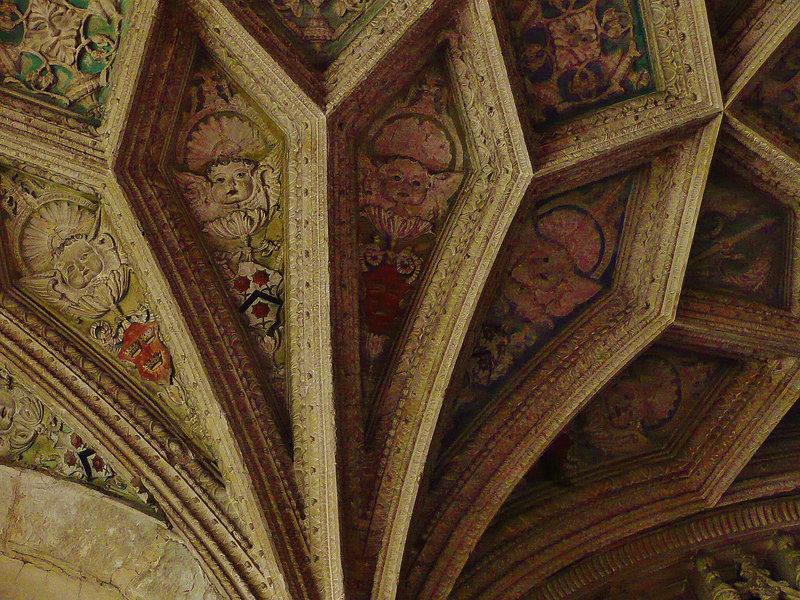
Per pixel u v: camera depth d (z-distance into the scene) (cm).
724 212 724
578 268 727
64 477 707
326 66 661
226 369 666
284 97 649
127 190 652
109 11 630
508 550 712
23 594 694
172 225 668
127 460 668
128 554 692
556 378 716
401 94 677
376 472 669
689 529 750
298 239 673
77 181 650
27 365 669
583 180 690
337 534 641
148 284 660
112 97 642
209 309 671
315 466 657
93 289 675
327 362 663
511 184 670
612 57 677
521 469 700
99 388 672
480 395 720
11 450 713
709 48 657
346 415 671
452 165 697
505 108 658
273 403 676
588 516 733
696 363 756
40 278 679
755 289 740
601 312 728
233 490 654
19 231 673
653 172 702
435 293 691
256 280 687
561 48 675
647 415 766
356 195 690
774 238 732
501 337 721
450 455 706
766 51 662
